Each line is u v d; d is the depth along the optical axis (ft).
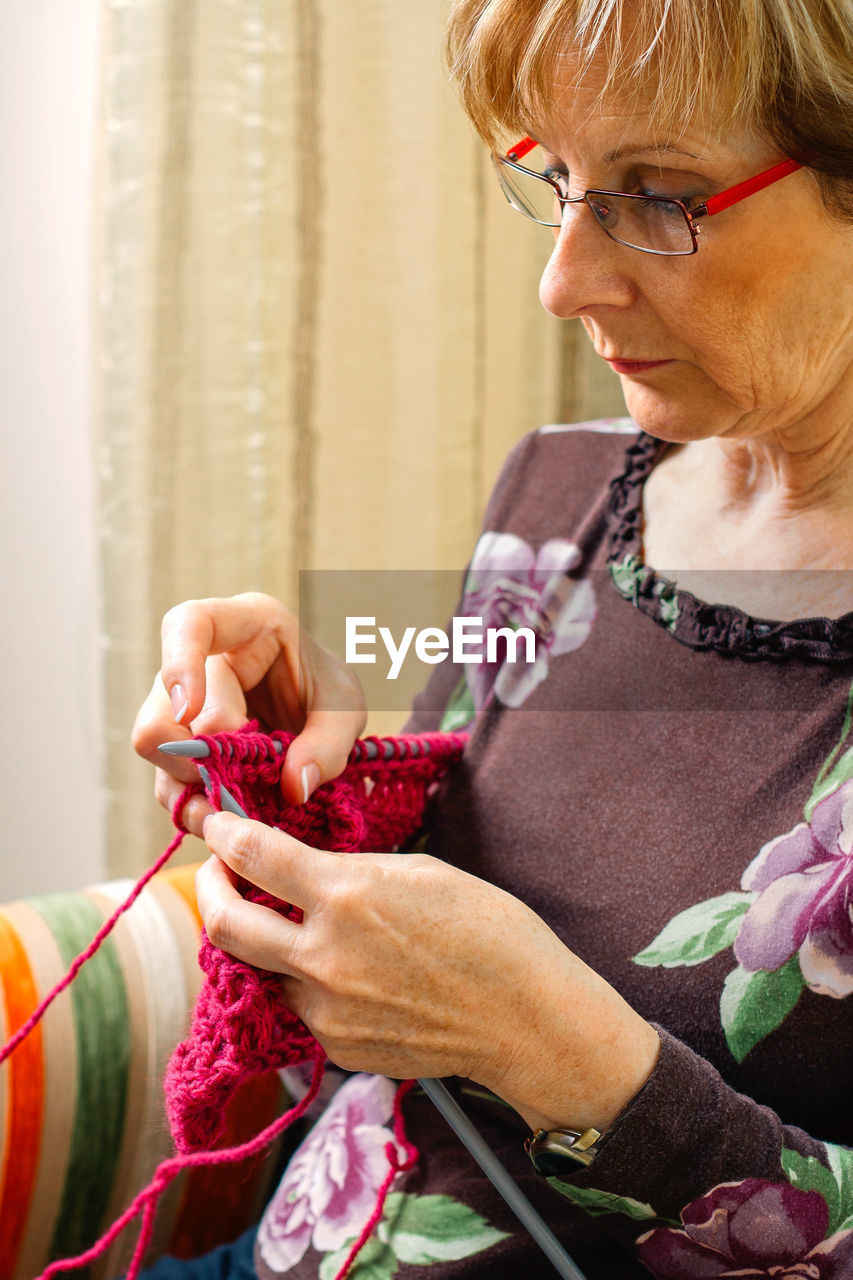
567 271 1.98
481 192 4.44
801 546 2.32
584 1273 2.16
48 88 4.51
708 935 2.13
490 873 2.53
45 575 4.88
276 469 4.28
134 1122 2.86
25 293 4.65
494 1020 1.79
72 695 4.98
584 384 4.90
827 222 1.84
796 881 2.05
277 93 4.02
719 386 2.03
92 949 2.18
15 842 5.08
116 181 3.93
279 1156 3.16
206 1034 1.97
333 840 2.32
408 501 4.57
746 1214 1.87
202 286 4.05
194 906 3.12
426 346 4.44
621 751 2.43
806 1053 2.01
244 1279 2.65
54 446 4.80
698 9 1.61
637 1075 1.83
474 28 1.96
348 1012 1.78
